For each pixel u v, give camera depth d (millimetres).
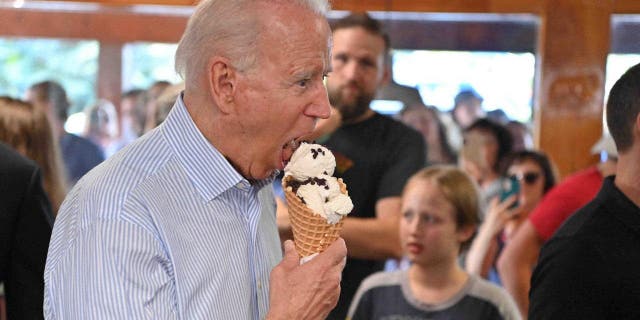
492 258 2891
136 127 3086
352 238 2748
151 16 3094
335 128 2844
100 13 3080
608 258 1774
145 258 1328
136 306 1306
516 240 2869
